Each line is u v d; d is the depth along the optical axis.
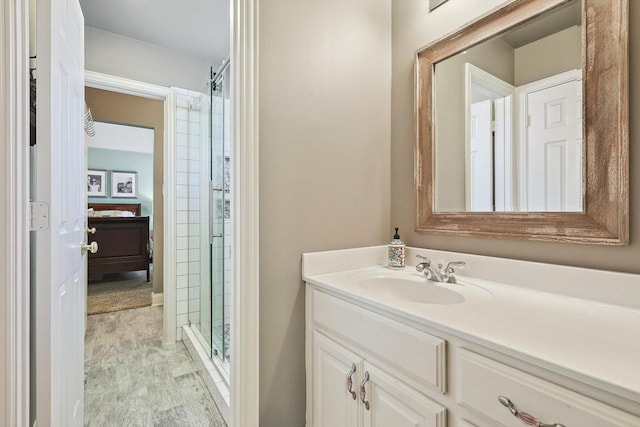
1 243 0.82
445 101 1.37
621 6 0.89
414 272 1.36
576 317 0.80
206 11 2.16
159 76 2.57
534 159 1.09
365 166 1.51
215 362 1.90
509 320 0.77
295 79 1.29
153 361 2.13
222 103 2.00
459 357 0.72
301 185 1.30
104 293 3.85
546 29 1.07
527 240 1.10
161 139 3.43
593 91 0.95
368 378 0.96
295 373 1.29
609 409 0.51
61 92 1.08
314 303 1.24
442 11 1.38
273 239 1.23
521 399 0.61
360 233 1.49
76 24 1.32
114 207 6.00
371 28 1.54
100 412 1.56
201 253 2.42
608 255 0.92
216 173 2.12
